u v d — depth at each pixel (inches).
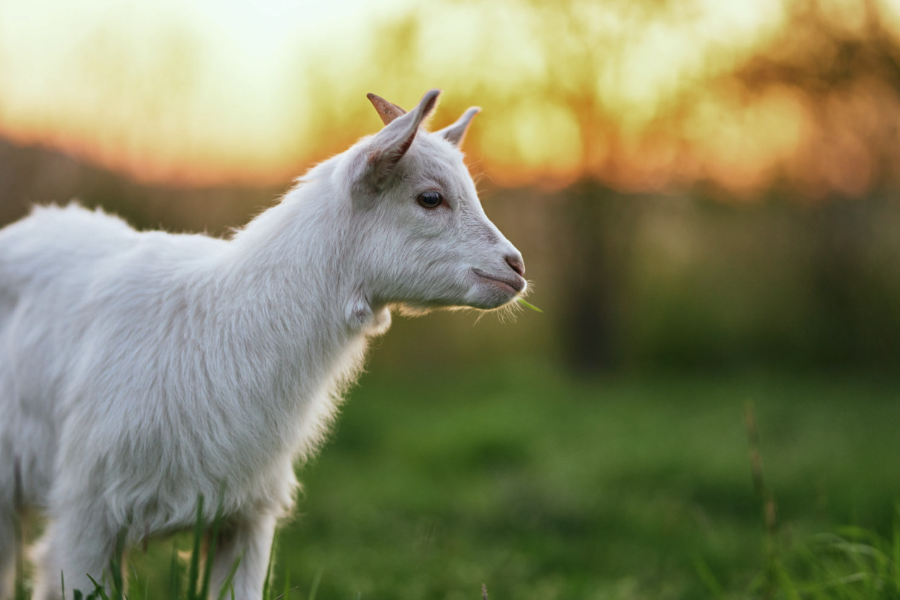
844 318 537.3
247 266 103.2
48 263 114.8
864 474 249.0
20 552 96.4
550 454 292.8
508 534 209.2
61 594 96.9
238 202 401.7
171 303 103.3
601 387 466.0
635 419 361.4
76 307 108.7
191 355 99.8
